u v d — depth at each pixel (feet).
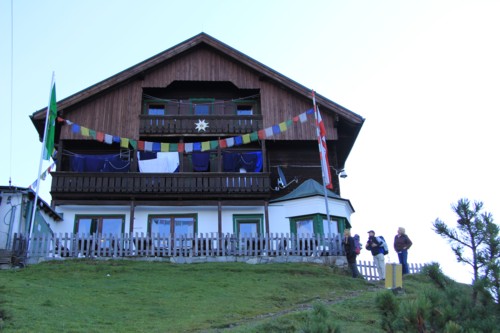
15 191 67.62
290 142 93.56
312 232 83.92
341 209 87.97
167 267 62.64
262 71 93.04
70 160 88.74
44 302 40.50
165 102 96.02
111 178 84.33
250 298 47.14
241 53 93.71
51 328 33.19
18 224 66.49
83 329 33.68
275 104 92.99
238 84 93.71
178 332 34.68
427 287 22.57
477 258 23.45
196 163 89.35
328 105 91.81
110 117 89.66
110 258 67.77
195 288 50.65
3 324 32.63
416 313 20.22
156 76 93.15
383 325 22.30
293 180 92.07
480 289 22.27
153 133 89.61
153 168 86.28
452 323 19.92
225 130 90.89
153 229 85.56
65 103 87.97
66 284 50.42
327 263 69.67
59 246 67.21
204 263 66.69
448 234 24.25
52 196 83.71
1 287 44.86
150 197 85.10
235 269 61.93
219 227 83.97
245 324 37.04
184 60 94.79
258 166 88.89
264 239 71.05
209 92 97.19
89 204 83.97
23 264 61.26
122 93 91.61
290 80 92.27
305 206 85.25
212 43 94.58
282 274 60.54
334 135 91.81
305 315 37.42
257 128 91.30
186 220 86.63
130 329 34.78
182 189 84.79
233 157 89.25
